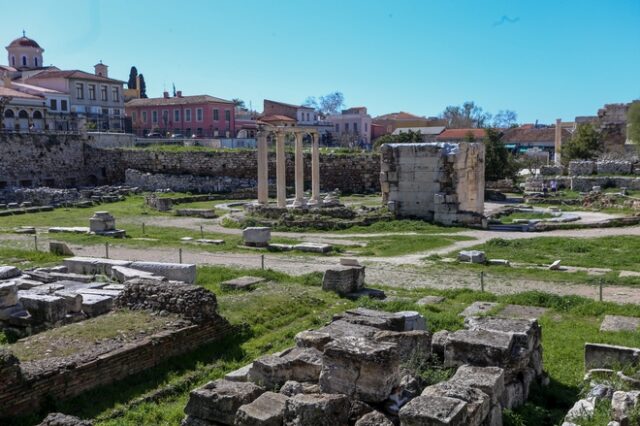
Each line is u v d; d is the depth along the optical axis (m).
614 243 30.19
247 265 25.78
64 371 11.48
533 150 110.12
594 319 17.20
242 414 9.24
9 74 90.94
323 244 30.30
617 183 61.56
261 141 42.78
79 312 17.20
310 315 17.72
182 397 12.06
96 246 30.78
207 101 102.75
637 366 11.80
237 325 15.99
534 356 12.08
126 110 110.44
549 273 23.75
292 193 61.69
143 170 68.75
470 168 39.69
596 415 9.76
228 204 53.72
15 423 10.45
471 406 9.03
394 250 29.89
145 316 15.07
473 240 33.00
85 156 70.56
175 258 27.47
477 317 15.48
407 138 78.69
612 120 97.88
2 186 61.69
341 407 9.20
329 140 122.12
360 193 65.00
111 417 10.98
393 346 10.03
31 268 23.97
